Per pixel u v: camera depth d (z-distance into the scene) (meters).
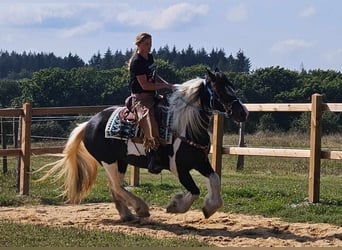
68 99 53.84
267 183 15.84
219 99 9.55
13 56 135.62
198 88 9.65
